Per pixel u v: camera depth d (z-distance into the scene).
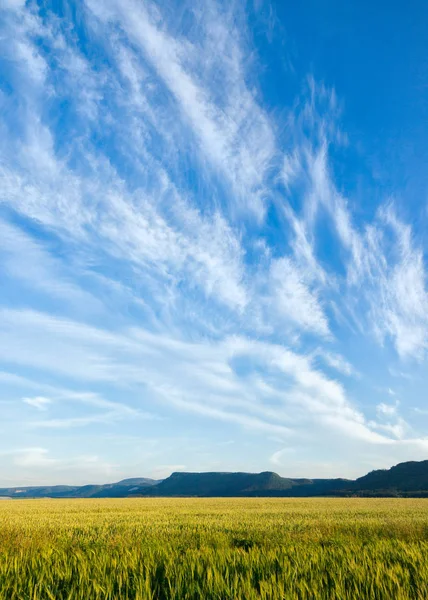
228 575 7.84
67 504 54.97
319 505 48.19
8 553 10.46
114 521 23.27
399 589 6.86
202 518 25.95
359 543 12.58
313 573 8.19
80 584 7.40
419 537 14.16
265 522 21.84
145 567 8.45
